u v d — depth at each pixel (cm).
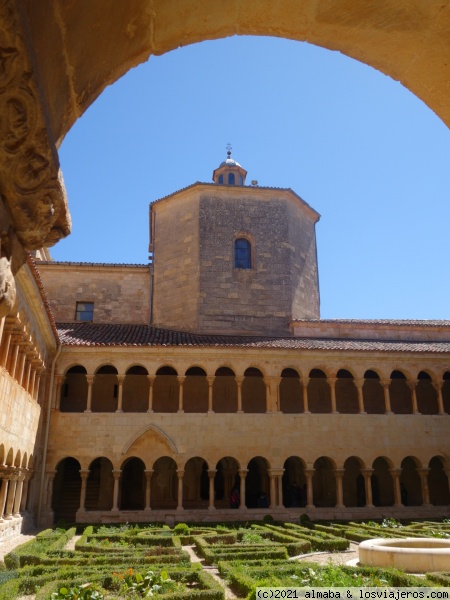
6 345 1800
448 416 3091
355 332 3562
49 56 400
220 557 1530
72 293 3722
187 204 3759
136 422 2820
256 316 3538
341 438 2952
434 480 3425
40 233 448
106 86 521
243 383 3325
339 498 2867
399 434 3011
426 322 3722
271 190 3781
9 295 409
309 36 549
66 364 2892
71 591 1005
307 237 3966
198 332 3438
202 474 3306
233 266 3609
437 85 566
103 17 434
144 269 3778
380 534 2064
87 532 2062
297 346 3066
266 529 2223
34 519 2591
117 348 2917
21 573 1281
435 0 481
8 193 402
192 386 3278
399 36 530
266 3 502
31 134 385
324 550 1820
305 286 3791
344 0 498
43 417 2747
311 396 3397
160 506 3200
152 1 464
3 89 357
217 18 514
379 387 3491
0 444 1766
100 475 3209
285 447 2886
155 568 1345
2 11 319
